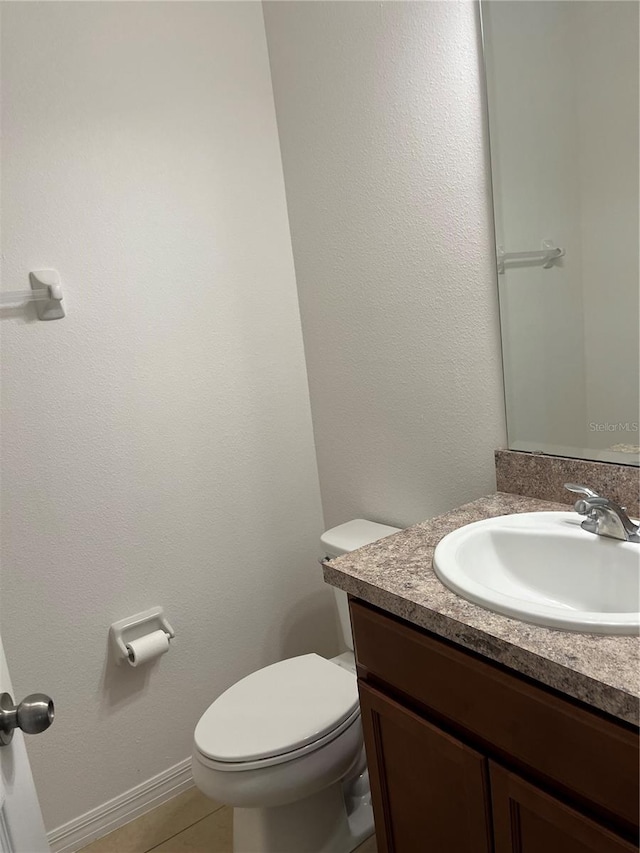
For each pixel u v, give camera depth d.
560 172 1.34
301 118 1.89
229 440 2.00
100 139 1.70
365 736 1.34
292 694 1.59
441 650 1.09
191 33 1.82
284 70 1.91
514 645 0.93
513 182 1.42
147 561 1.88
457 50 1.44
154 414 1.85
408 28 1.53
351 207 1.80
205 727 1.51
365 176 1.74
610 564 1.16
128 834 1.85
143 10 1.74
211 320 1.93
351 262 1.85
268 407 2.06
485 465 1.61
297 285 2.07
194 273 1.88
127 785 1.91
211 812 1.90
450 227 1.55
